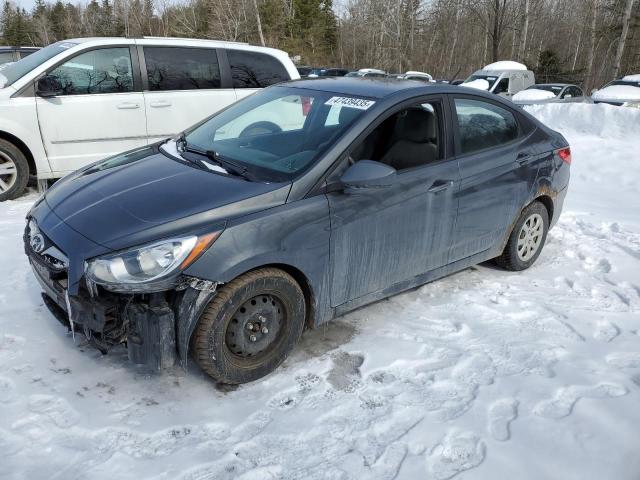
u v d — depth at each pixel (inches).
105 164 149.3
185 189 123.0
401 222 141.6
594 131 453.7
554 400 119.4
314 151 131.6
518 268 189.2
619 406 117.0
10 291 156.4
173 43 271.0
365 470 99.0
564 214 261.3
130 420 109.3
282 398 118.6
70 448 101.3
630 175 346.9
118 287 105.3
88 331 113.4
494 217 169.9
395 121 142.6
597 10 1582.2
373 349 137.8
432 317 155.3
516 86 778.8
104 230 112.3
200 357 114.5
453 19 1859.0
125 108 258.5
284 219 119.3
